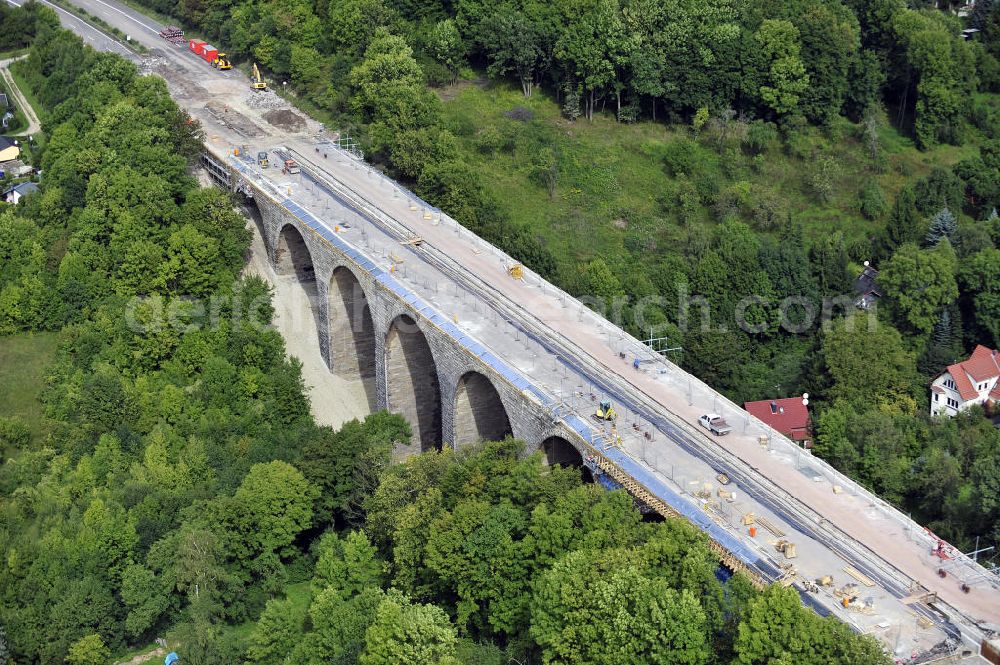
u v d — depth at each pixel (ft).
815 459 588.09
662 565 490.49
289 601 557.74
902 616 489.26
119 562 618.85
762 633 443.32
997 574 522.47
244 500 625.41
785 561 517.14
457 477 591.78
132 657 594.24
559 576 492.95
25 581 600.39
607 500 535.60
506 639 545.03
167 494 646.33
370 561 583.58
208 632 556.92
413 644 494.59
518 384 632.79
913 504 653.30
